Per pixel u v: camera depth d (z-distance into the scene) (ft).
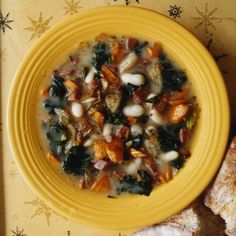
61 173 1.31
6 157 1.48
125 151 1.29
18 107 1.31
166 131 1.27
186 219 1.28
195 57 1.23
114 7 1.24
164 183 1.28
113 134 1.28
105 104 1.28
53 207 1.31
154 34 1.25
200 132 1.26
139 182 1.29
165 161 1.28
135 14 1.24
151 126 1.27
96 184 1.30
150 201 1.28
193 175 1.25
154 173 1.28
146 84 1.27
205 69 1.22
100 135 1.29
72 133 1.30
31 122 1.32
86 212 1.30
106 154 1.27
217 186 1.24
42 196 1.31
